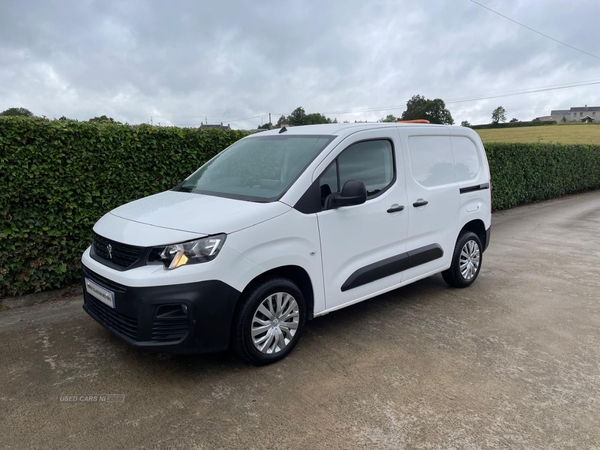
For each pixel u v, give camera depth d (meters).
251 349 3.55
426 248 5.01
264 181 4.02
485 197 5.96
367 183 4.33
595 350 4.13
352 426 2.95
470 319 4.82
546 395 3.36
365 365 3.76
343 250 4.09
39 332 4.35
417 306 5.20
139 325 3.19
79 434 2.83
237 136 6.84
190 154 6.34
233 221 3.39
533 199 16.66
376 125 4.54
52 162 5.12
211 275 3.23
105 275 3.42
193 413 3.07
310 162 3.93
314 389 3.38
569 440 2.85
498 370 3.73
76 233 5.47
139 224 3.55
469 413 3.12
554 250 8.30
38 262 5.23
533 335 4.44
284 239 3.62
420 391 3.38
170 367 3.68
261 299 3.55
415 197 4.81
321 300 3.99
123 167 5.71
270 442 2.78
